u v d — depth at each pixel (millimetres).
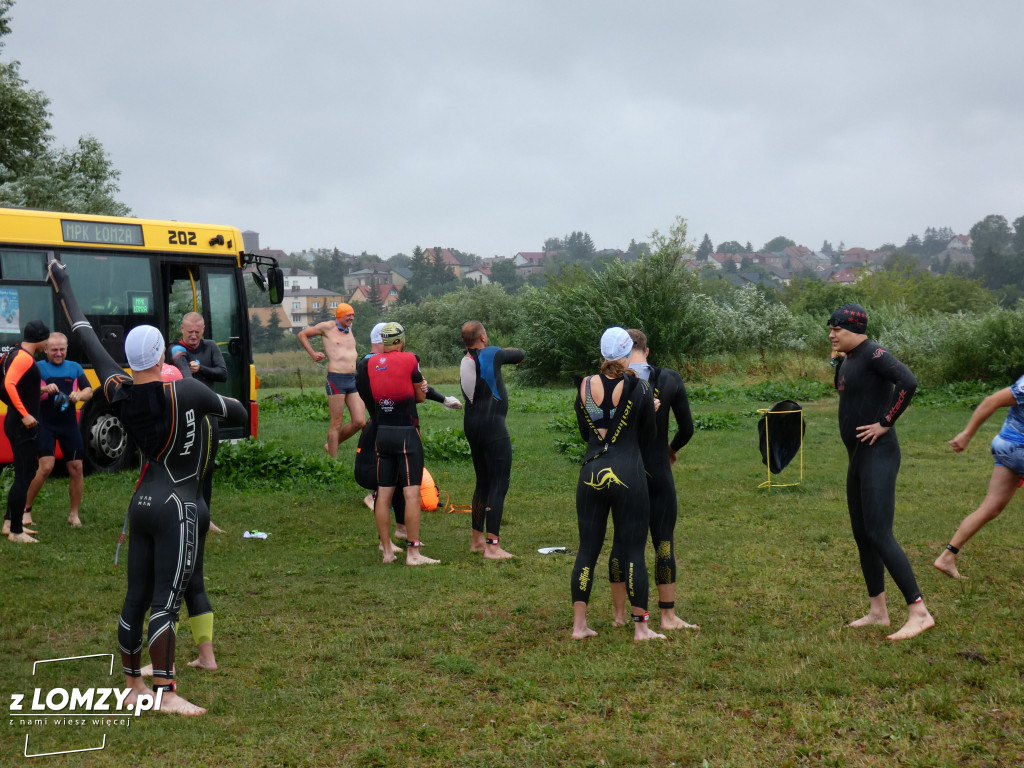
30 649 5410
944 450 13000
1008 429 6297
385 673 4926
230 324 13000
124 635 4461
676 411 5688
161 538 4422
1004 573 6590
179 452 4477
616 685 4652
